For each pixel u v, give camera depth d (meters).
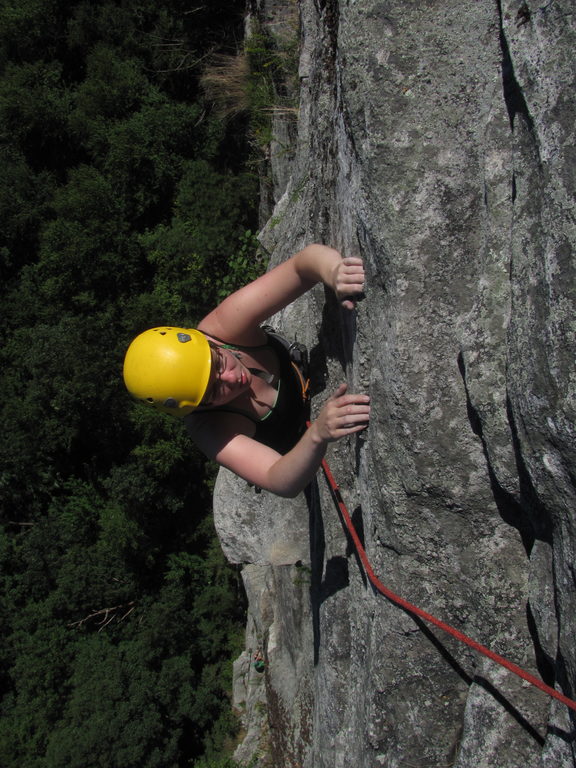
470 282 1.95
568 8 1.48
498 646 2.10
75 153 15.01
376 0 1.95
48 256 13.45
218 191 11.68
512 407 1.70
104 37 13.73
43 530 13.73
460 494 2.06
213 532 13.33
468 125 1.91
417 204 1.96
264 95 8.55
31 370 13.02
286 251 4.38
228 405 2.63
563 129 1.50
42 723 12.22
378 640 2.40
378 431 2.20
